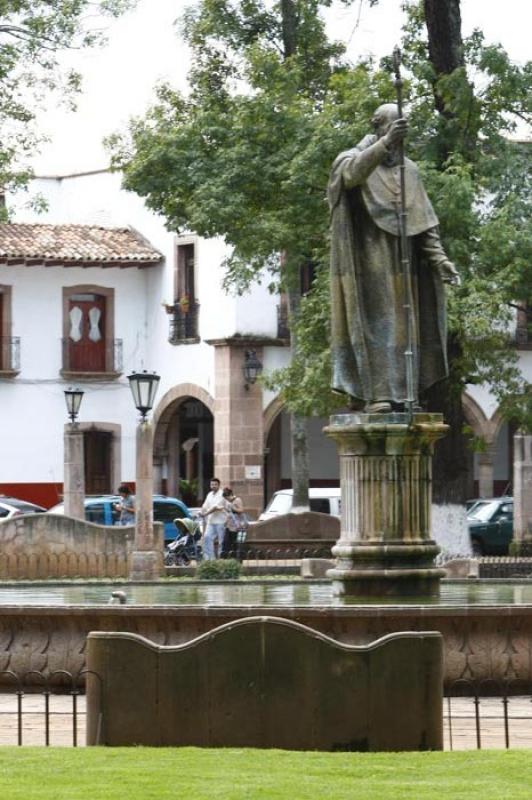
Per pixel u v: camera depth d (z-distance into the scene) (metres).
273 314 58.12
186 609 16.42
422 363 18.52
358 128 34.94
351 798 10.41
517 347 59.69
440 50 34.91
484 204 35.25
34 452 59.84
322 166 35.28
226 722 12.16
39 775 11.11
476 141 35.00
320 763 11.53
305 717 12.10
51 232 61.00
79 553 34.12
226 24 42.53
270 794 10.49
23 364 59.75
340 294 18.36
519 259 33.38
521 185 34.44
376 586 18.22
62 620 16.94
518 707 15.71
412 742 12.17
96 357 60.91
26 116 42.41
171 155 38.22
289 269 38.22
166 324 60.34
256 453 57.94
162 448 60.97
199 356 59.06
